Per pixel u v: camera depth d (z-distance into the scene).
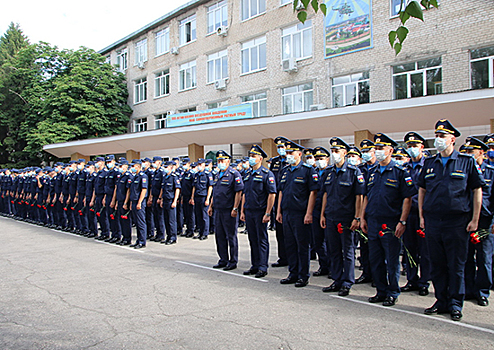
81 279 5.84
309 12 17.30
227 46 20.77
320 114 13.14
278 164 7.47
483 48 12.92
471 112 10.84
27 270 6.46
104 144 21.39
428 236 4.32
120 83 26.86
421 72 14.27
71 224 11.62
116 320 4.14
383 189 4.73
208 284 5.57
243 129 15.70
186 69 23.44
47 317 4.26
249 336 3.69
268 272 6.41
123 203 9.02
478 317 4.23
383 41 15.02
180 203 10.61
